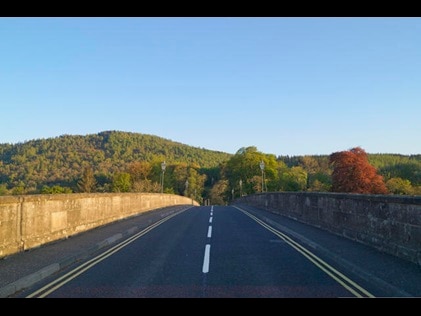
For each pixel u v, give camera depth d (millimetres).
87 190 92438
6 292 6680
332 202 14609
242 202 51688
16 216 10164
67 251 10508
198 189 119500
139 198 26344
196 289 6977
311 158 132750
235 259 9797
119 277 7961
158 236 14555
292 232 14789
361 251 10305
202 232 15641
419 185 61875
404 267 8305
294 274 8141
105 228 16578
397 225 9578
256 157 90125
